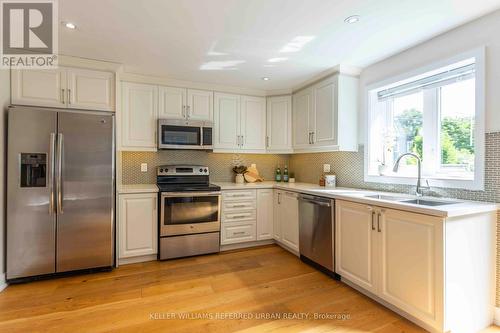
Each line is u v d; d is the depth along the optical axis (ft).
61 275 8.63
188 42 7.76
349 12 6.22
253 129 12.89
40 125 8.14
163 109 11.12
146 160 11.86
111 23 6.69
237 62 9.30
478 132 6.54
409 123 8.84
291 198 10.82
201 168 12.35
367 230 7.27
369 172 9.68
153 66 9.71
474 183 6.63
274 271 9.16
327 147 10.26
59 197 8.31
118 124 9.68
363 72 9.89
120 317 6.38
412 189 8.19
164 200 10.04
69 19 6.49
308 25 6.81
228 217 11.34
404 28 6.98
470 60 6.82
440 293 5.52
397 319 6.35
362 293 7.59
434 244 5.63
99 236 8.93
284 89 12.68
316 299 7.27
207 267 9.51
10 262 7.89
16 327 5.93
